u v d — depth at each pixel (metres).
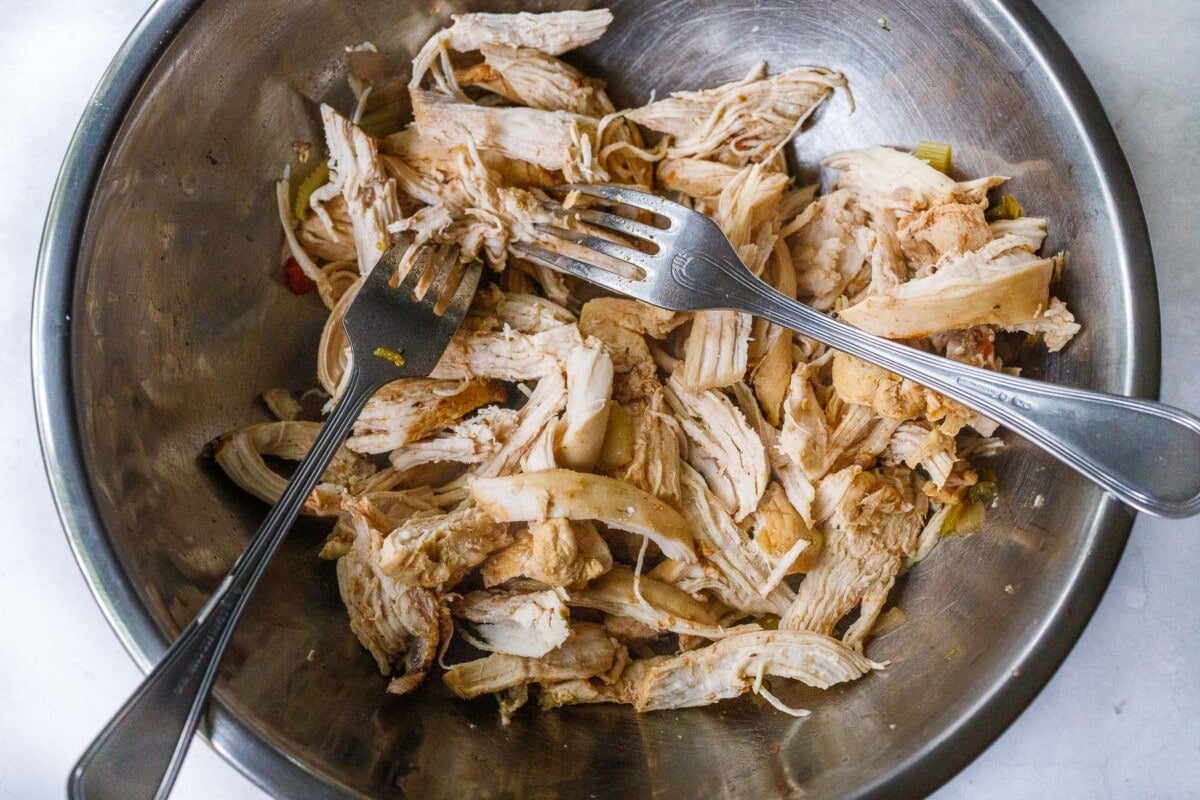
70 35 0.37
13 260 0.36
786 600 0.37
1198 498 0.27
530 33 0.37
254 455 0.35
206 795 0.34
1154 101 0.36
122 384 0.31
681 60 0.39
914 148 0.37
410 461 0.37
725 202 0.37
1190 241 0.36
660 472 0.36
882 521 0.36
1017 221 0.34
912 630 0.35
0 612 0.35
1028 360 0.35
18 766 0.34
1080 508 0.31
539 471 0.34
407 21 0.37
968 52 0.34
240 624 0.31
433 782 0.31
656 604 0.35
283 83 0.36
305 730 0.31
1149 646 0.34
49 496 0.35
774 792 0.31
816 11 0.37
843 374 0.36
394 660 0.35
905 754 0.30
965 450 0.36
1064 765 0.34
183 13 0.31
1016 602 0.32
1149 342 0.31
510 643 0.35
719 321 0.36
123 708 0.27
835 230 0.38
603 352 0.36
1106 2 0.36
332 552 0.36
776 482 0.37
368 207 0.37
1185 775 0.34
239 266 0.36
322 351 0.37
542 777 0.33
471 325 0.37
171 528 0.32
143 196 0.32
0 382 0.36
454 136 0.38
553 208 0.37
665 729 0.35
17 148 0.37
